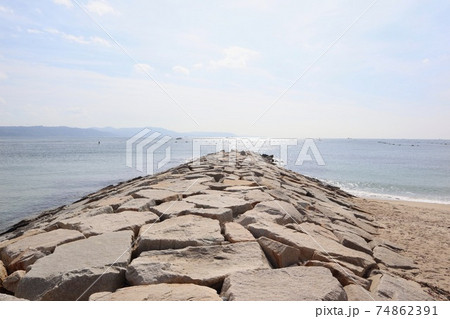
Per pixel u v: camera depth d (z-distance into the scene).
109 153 41.69
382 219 8.23
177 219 3.98
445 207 11.41
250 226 3.86
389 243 5.43
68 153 42.47
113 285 2.55
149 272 2.59
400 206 10.66
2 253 3.28
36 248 3.12
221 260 2.93
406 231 6.87
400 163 32.94
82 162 30.20
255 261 2.89
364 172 24.58
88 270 2.57
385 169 26.70
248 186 6.74
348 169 26.52
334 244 3.90
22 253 3.06
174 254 3.00
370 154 49.34
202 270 2.73
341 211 7.40
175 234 3.42
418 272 4.26
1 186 17.14
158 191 5.93
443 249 5.51
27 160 32.44
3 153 42.56
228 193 5.89
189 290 2.37
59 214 7.75
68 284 2.44
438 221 8.26
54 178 19.98
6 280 2.68
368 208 9.97
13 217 11.36
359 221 7.06
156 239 3.23
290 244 3.43
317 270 2.72
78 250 2.97
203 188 6.38
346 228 5.48
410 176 22.47
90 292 2.45
